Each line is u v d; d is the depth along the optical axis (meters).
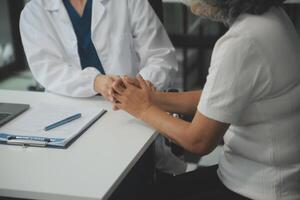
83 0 1.98
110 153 1.31
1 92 1.85
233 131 1.42
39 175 1.19
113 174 1.19
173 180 1.62
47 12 1.98
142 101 1.50
